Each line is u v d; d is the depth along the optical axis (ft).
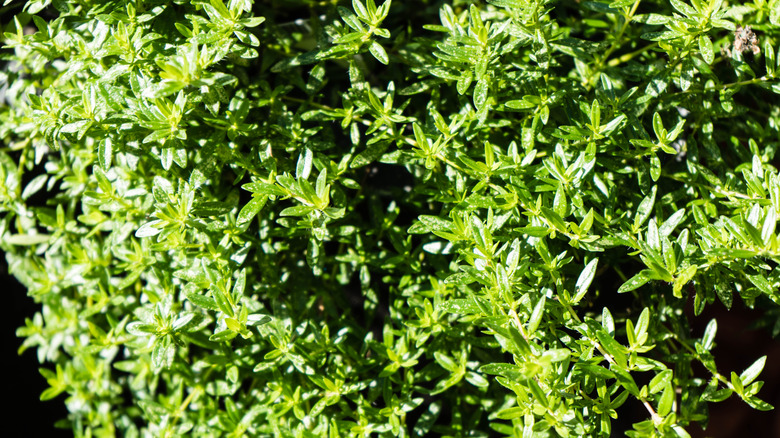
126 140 1.75
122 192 1.85
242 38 1.70
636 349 1.65
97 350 1.94
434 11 1.94
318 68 1.83
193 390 1.94
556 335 1.70
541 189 1.71
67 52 1.84
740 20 1.77
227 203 1.74
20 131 1.90
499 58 1.78
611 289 1.88
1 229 1.96
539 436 1.69
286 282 1.88
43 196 2.08
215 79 1.67
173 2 1.79
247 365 1.88
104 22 1.74
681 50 1.76
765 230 1.63
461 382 1.87
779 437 2.20
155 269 1.86
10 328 2.20
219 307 1.69
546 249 1.69
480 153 1.78
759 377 2.21
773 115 1.88
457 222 1.72
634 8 1.78
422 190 1.81
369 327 1.88
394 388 1.91
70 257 1.98
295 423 1.83
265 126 1.82
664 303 1.82
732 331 2.18
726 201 1.80
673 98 1.80
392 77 1.92
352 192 1.91
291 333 1.82
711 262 1.67
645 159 1.83
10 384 2.19
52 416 2.21
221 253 1.76
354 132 1.81
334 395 1.80
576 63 1.83
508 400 1.83
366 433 1.79
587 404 1.67
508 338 1.64
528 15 1.71
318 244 1.79
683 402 1.78
